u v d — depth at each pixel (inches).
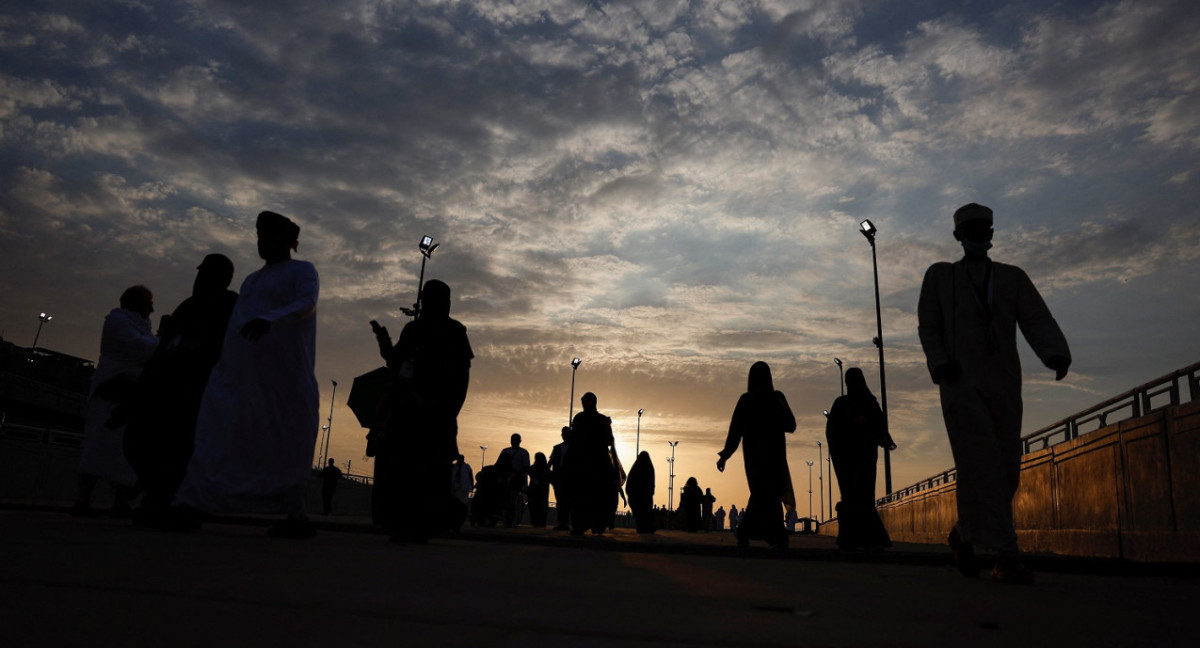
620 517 1999.3
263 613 79.1
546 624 80.8
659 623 85.1
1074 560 211.8
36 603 77.0
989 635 85.5
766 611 100.2
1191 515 272.5
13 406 1331.2
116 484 281.9
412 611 85.4
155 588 91.4
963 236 184.5
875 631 85.8
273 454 195.2
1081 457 388.2
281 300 205.3
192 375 211.0
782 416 323.0
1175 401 291.3
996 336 171.6
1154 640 84.9
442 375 213.3
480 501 675.4
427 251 1170.6
